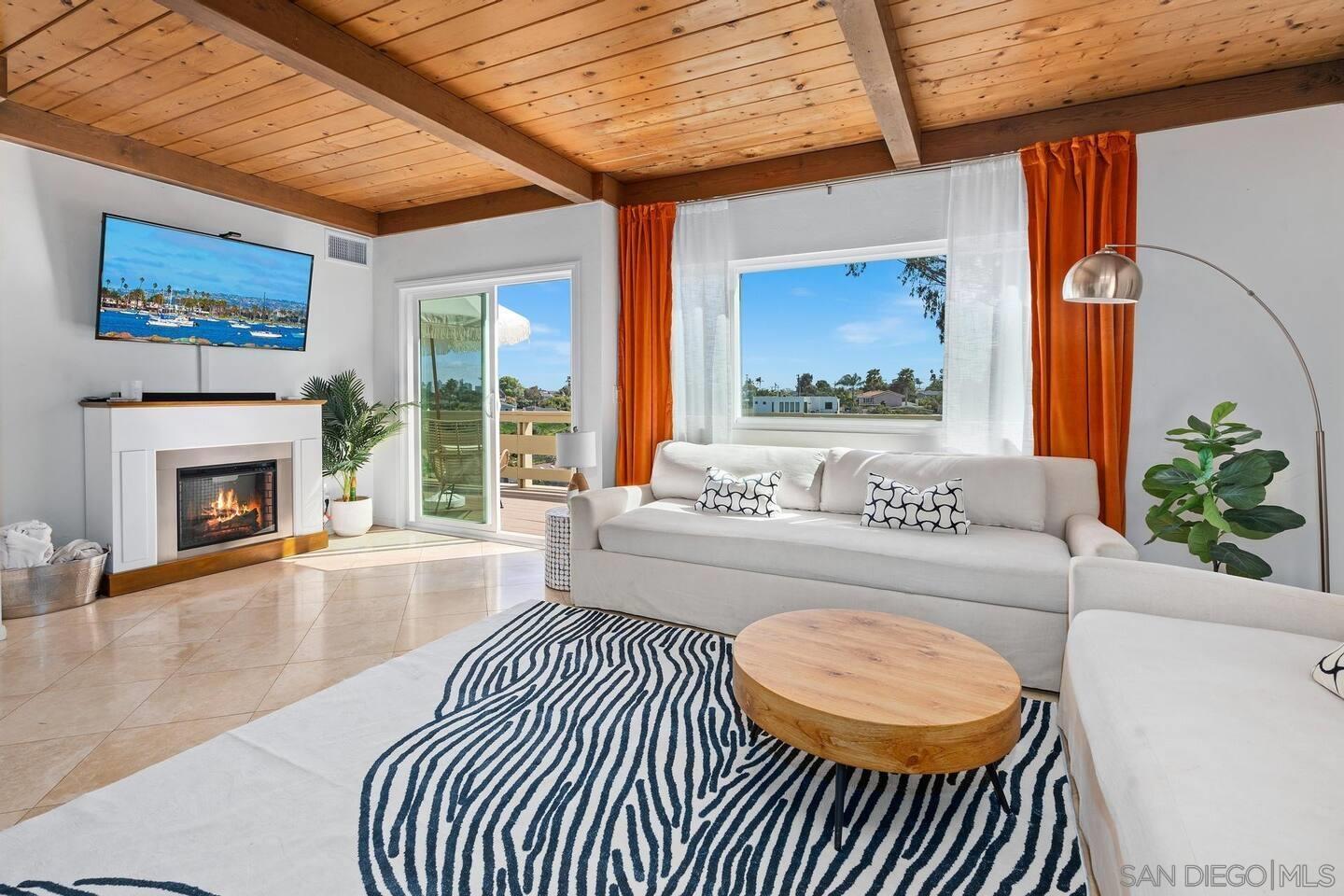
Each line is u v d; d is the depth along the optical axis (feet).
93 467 11.76
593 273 13.99
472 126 10.43
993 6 7.71
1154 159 10.03
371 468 17.83
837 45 8.62
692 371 13.53
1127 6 7.73
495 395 15.84
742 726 7.10
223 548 13.28
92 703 7.47
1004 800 5.69
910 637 6.83
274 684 8.00
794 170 12.64
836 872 4.96
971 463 10.30
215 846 5.10
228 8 6.97
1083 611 6.39
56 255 11.61
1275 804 3.36
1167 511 8.93
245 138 12.01
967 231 11.16
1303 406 9.44
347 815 5.51
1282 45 8.70
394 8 7.79
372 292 17.42
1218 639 5.45
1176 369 10.00
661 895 4.72
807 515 11.00
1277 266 9.48
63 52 8.93
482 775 6.14
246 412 13.51
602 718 7.25
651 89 9.86
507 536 15.89
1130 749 4.10
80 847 5.07
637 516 10.91
